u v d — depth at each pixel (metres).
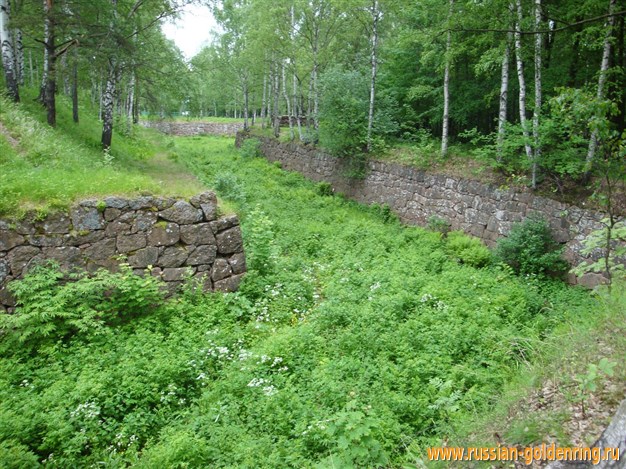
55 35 13.00
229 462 3.68
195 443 3.77
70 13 13.05
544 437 2.89
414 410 4.21
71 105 19.52
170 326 6.12
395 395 4.38
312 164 20.50
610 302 4.52
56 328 5.57
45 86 14.75
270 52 23.38
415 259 9.76
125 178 7.47
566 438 2.79
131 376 4.71
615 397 2.98
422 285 7.96
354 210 15.96
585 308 6.43
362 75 18.64
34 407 4.20
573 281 9.19
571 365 3.63
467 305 6.82
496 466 2.86
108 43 12.93
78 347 5.39
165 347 5.48
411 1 15.20
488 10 9.52
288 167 22.84
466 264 10.17
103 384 4.54
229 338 5.86
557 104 4.84
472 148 14.81
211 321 6.34
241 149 27.14
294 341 5.62
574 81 12.12
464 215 12.31
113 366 4.95
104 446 4.02
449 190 12.89
